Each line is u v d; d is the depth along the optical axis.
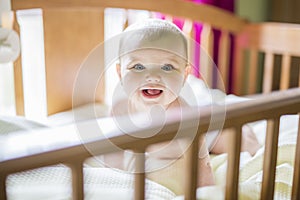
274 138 0.92
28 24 1.75
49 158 0.60
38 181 0.86
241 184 1.08
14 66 1.59
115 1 1.67
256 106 0.86
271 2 2.43
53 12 1.81
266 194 0.97
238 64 2.05
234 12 2.21
